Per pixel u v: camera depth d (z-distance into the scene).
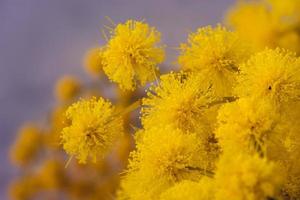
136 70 0.18
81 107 0.17
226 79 0.17
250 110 0.15
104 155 0.17
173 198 0.15
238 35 0.18
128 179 0.17
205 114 0.17
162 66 0.18
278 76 0.16
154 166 0.16
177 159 0.16
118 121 0.17
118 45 0.18
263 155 0.15
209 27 0.18
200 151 0.16
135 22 0.18
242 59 0.18
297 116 0.16
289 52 0.17
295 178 0.16
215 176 0.15
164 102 0.17
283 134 0.16
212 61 0.17
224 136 0.15
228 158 0.15
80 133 0.17
